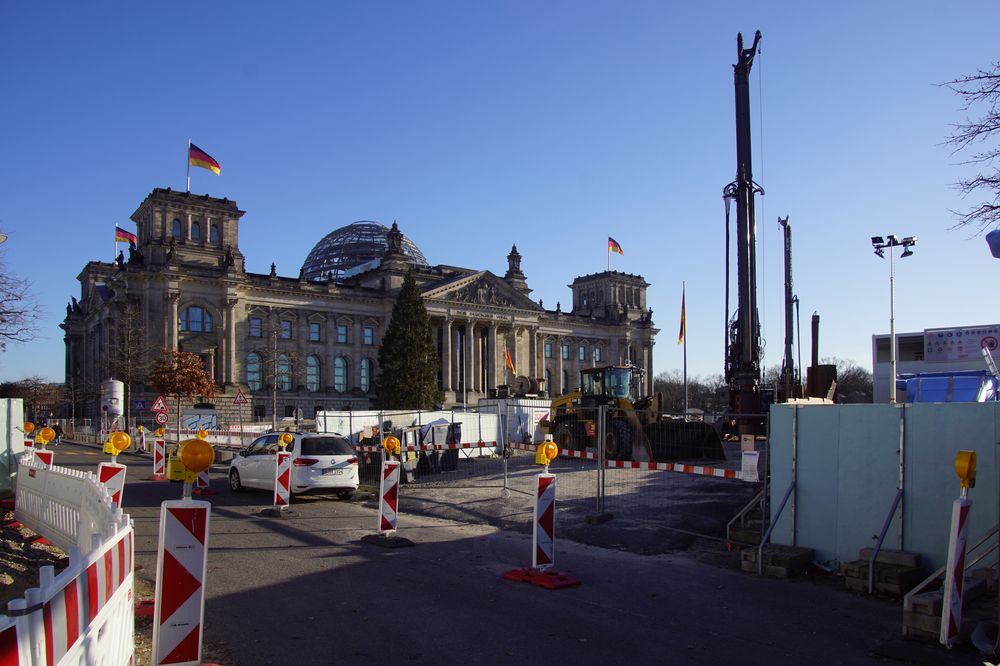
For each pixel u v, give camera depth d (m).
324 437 22.12
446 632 9.33
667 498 19.38
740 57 28.31
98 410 90.50
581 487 21.62
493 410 46.84
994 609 10.02
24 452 21.33
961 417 11.74
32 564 13.70
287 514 19.16
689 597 11.30
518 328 119.75
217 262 96.19
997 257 11.58
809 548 13.30
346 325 105.56
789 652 8.82
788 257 52.34
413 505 20.91
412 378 80.12
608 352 136.75
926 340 32.84
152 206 93.31
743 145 28.12
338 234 138.88
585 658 8.45
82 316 115.69
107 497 9.87
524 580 12.05
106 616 6.45
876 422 12.71
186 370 70.81
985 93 14.01
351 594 11.17
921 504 12.04
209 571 12.65
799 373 50.91
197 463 7.41
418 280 112.69
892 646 8.92
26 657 4.58
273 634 9.22
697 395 152.00
